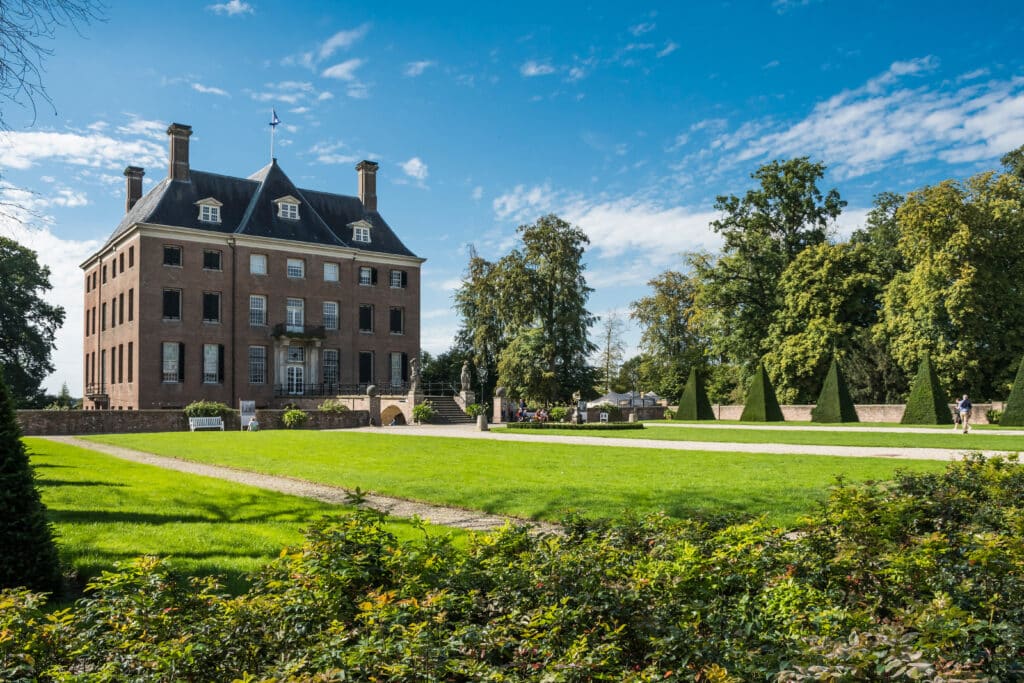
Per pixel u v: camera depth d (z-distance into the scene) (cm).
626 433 2869
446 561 537
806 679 312
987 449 1836
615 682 372
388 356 5291
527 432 3031
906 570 516
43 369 5194
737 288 4619
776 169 4562
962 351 3672
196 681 378
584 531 683
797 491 1080
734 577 500
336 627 409
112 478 1352
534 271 4931
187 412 3462
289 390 4809
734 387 5597
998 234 3731
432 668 356
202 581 504
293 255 4862
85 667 402
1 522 600
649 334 6309
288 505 1055
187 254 4466
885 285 4409
